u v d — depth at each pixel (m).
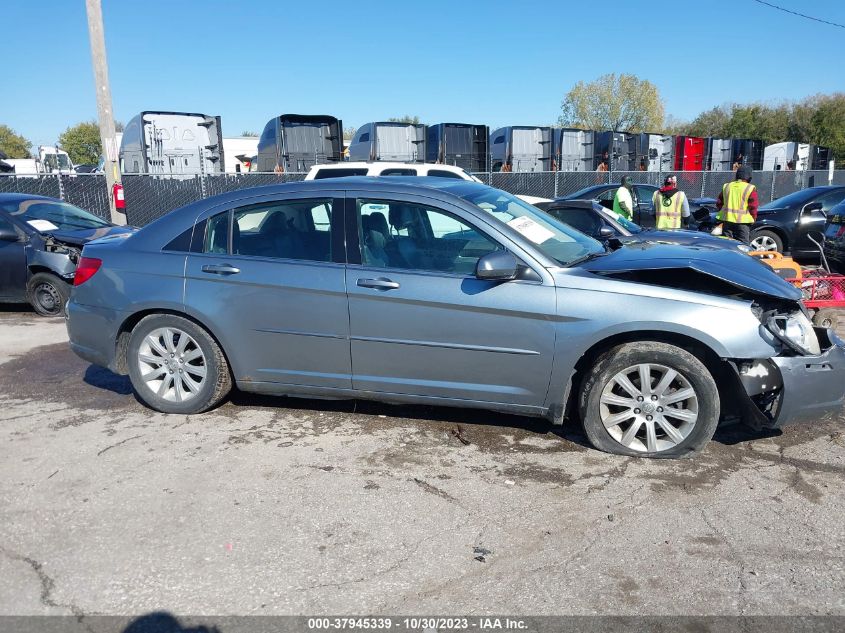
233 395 5.26
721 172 23.11
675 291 3.93
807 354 3.91
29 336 7.50
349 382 4.45
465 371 4.21
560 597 2.83
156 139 18.44
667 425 4.02
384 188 4.41
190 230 4.73
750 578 2.93
